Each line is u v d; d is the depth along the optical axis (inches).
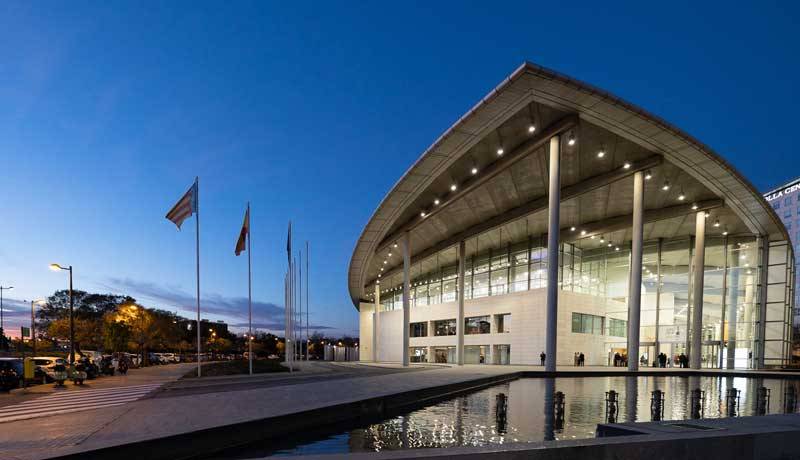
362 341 3257.9
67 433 338.0
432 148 1133.7
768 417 310.0
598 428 272.2
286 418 414.6
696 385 934.4
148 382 893.2
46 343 2977.4
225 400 534.3
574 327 1692.9
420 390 636.1
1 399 616.4
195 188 1038.4
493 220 1726.1
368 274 2576.3
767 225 1590.8
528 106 1005.2
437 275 2610.7
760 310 1679.4
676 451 198.7
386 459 151.9
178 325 3388.3
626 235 1835.6
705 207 1496.1
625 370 1251.2
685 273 1815.9
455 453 160.2
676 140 1099.3
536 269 1900.8
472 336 2020.2
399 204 1477.6
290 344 1934.1
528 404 601.6
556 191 1106.7
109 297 3725.4
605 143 1161.4
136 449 303.1
